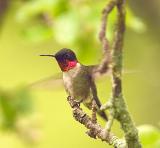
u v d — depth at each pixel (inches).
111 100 211.5
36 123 473.4
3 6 488.7
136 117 651.5
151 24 576.1
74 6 431.5
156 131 317.7
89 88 293.7
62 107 701.3
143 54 601.6
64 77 299.0
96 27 422.0
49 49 674.8
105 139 231.1
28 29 440.5
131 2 567.5
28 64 692.7
